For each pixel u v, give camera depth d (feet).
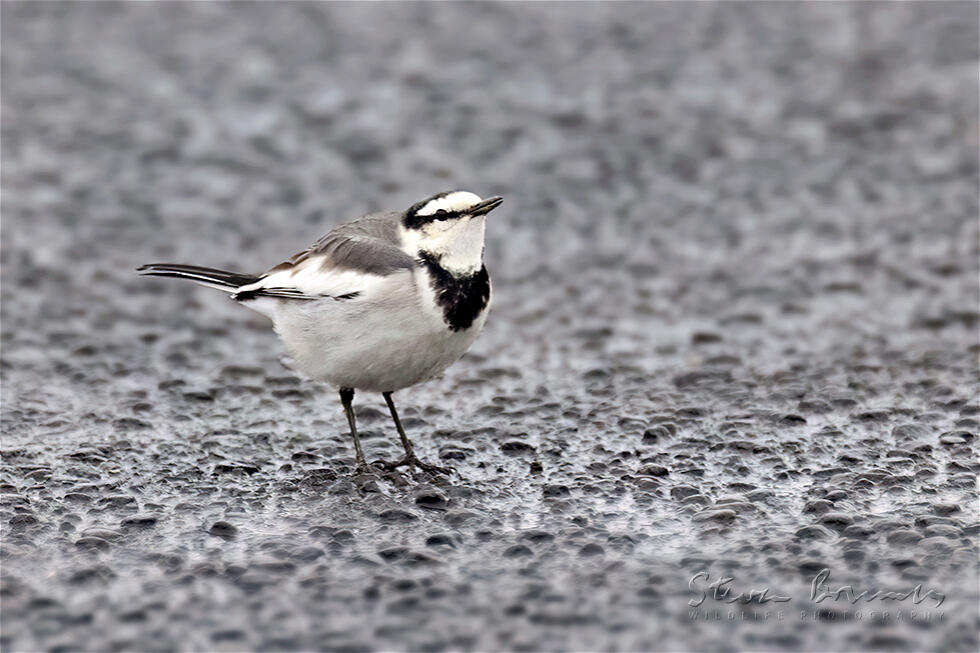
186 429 43.45
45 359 50.19
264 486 38.58
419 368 38.93
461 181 72.23
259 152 76.79
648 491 37.35
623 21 100.32
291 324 39.34
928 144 75.00
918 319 52.80
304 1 106.22
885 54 90.79
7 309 55.31
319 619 30.22
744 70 89.04
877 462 39.14
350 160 75.41
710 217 66.54
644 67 90.17
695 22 99.76
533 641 29.25
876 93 83.51
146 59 92.89
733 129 78.48
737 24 98.99
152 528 35.29
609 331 53.11
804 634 29.48
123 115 82.64
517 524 35.40
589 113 81.61
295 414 45.19
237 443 42.19
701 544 33.86
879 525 34.35
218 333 53.72
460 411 45.14
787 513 35.68
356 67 91.04
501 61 91.86
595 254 62.18
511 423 43.50
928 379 46.34
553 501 36.91
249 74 89.86
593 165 73.61
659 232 64.80
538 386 47.32
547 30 98.63
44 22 100.58
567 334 53.11
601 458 40.19
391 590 31.50
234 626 29.94
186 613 30.55
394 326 37.70
